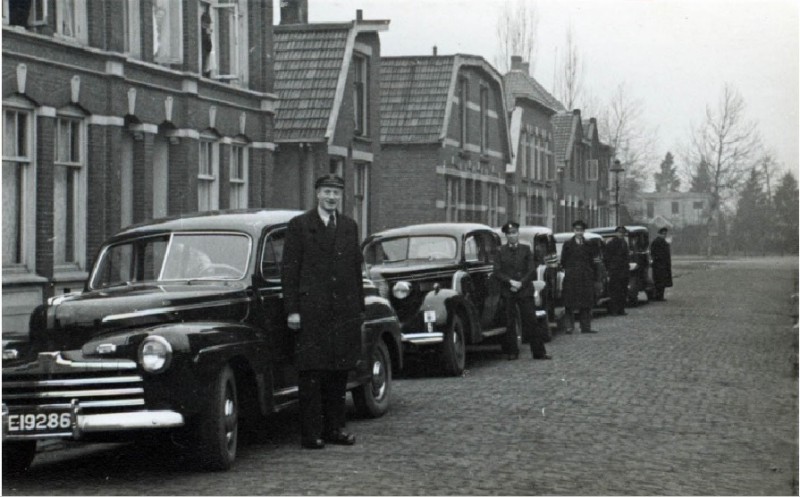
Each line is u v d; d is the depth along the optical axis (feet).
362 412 35.47
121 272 31.04
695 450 29.73
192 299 27.99
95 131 57.62
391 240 52.60
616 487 24.99
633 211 297.33
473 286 51.75
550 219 175.42
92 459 29.71
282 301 31.12
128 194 62.59
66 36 55.72
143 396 25.31
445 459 28.37
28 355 25.67
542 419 35.06
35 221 52.60
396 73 117.39
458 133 121.39
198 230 31.24
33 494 24.67
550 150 175.42
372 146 99.25
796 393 41.24
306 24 93.15
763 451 29.63
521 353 58.13
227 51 74.33
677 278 156.87
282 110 89.51
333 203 30.27
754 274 170.81
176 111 66.54
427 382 45.57
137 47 62.75
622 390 42.19
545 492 24.44
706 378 45.91
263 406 28.45
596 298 83.25
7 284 50.26
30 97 51.83
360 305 30.63
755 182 195.72
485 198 133.49
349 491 24.49
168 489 24.90
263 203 79.05
